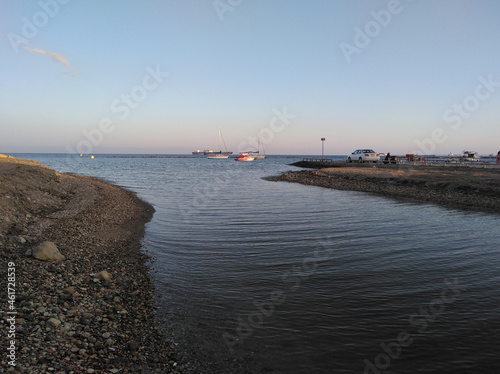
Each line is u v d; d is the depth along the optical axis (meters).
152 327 5.89
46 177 19.77
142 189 30.64
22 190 15.16
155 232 13.31
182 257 10.01
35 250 8.56
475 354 5.07
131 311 6.46
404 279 8.20
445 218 16.28
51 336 5.13
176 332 5.74
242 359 5.00
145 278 8.28
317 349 5.25
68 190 20.52
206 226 14.46
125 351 5.06
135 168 74.75
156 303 6.88
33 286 6.84
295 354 5.12
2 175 15.80
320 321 6.12
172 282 8.03
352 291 7.47
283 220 15.83
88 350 4.95
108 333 5.49
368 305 6.77
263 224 14.89
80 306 6.33
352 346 5.32
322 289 7.58
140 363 4.79
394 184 29.81
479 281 8.09
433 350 5.18
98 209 16.61
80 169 68.12
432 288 7.66
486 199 21.02
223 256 10.11
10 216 11.49
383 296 7.20
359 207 19.84
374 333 5.70
